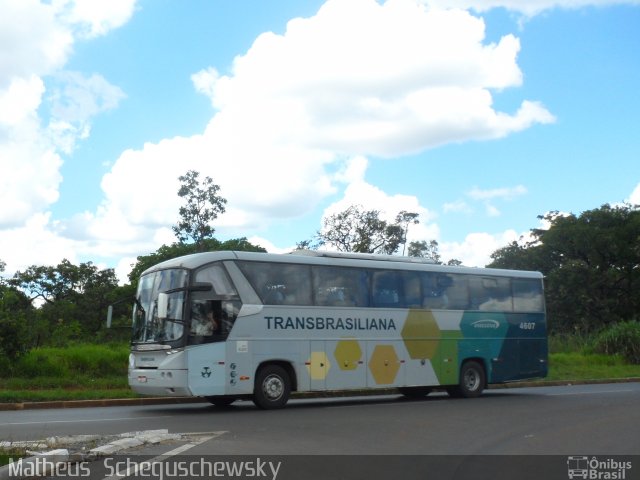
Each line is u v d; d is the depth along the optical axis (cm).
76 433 1214
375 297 1897
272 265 1742
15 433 1212
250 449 1044
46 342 2897
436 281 2031
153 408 1797
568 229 5869
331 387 1780
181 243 4250
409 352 1934
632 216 5988
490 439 1179
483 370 2094
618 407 1703
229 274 1677
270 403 1692
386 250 4738
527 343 2197
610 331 3909
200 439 1138
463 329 2058
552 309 5778
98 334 3522
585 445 1119
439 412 1609
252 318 1683
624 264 5778
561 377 2953
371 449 1067
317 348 1769
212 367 1614
